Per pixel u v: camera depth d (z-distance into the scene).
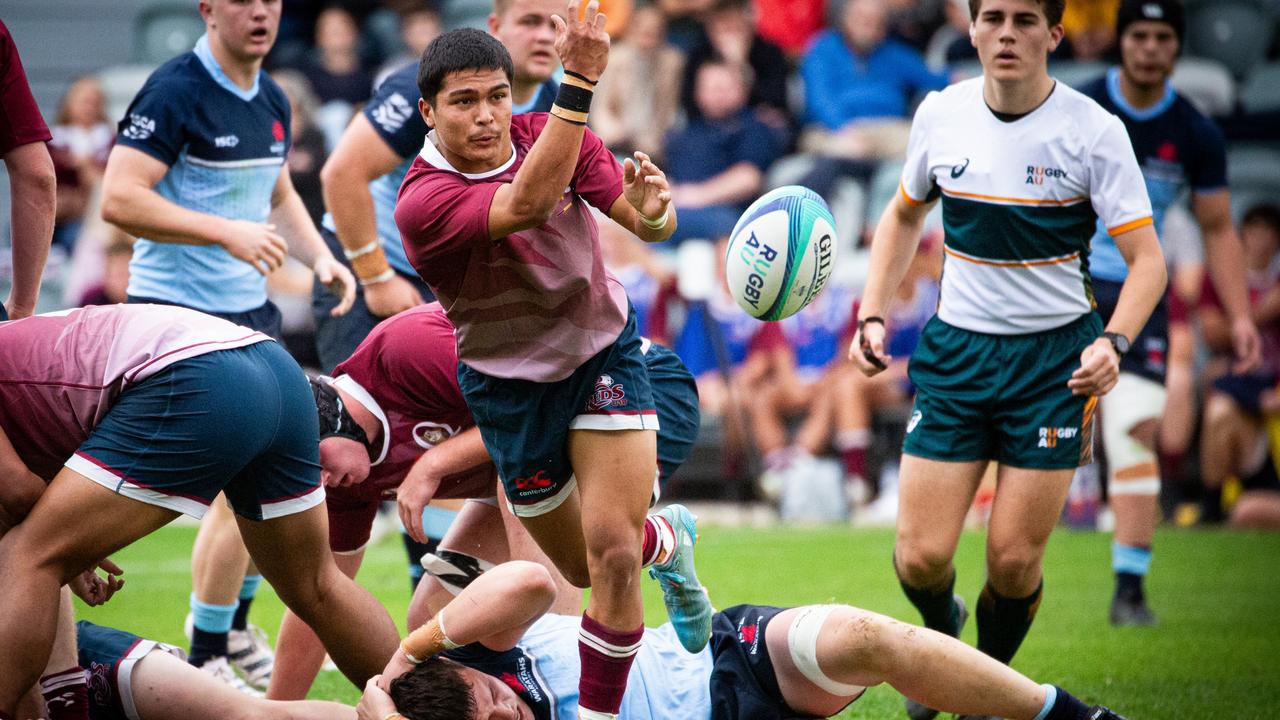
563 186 13.34
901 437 38.94
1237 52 48.47
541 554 17.39
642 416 14.55
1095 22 43.69
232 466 14.15
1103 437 25.23
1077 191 17.38
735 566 29.67
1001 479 17.59
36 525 13.66
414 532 16.36
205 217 20.27
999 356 17.62
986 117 17.67
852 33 46.41
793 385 39.16
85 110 43.06
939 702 14.27
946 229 18.16
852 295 39.31
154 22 51.12
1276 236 38.16
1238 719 17.80
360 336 22.02
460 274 14.16
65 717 14.51
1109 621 24.78
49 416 14.01
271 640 23.00
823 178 41.72
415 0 47.34
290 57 45.00
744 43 46.44
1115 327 16.61
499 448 14.91
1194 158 24.86
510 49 20.66
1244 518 36.78
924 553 17.53
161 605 25.66
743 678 14.96
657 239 14.09
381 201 21.97
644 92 43.84
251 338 14.62
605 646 14.40
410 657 14.46
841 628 14.27
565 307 14.26
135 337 14.12
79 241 39.59
